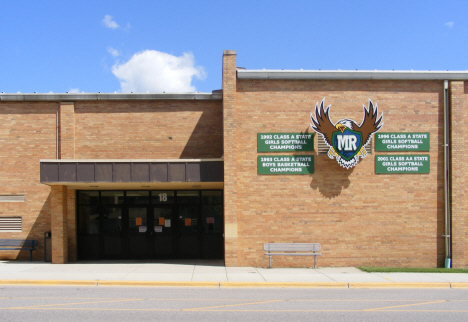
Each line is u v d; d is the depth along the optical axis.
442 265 15.98
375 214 15.97
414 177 16.11
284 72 15.96
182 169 15.33
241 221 15.79
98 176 14.95
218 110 17.81
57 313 8.87
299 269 15.16
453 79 16.25
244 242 15.77
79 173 14.92
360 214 15.94
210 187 17.70
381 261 15.89
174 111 17.78
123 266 15.73
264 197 15.84
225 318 8.57
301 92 16.11
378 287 12.53
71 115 17.52
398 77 16.11
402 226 15.99
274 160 15.91
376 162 16.03
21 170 17.59
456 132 16.12
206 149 17.69
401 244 15.96
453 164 16.03
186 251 18.20
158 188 17.86
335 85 16.16
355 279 13.16
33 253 17.55
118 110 17.70
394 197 16.03
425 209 16.08
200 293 11.38
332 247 15.84
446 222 15.94
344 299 10.68
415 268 15.29
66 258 16.95
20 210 17.58
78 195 18.11
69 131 17.47
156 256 18.14
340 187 15.95
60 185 16.41
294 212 15.85
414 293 11.62
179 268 15.23
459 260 15.84
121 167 15.04
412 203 16.05
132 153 17.58
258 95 16.06
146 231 18.22
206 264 16.36
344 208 15.92
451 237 15.95
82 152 17.52
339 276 13.69
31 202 17.59
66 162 14.93
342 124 15.77
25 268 15.06
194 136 17.70
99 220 18.12
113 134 17.62
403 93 16.25
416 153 16.16
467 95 16.38
